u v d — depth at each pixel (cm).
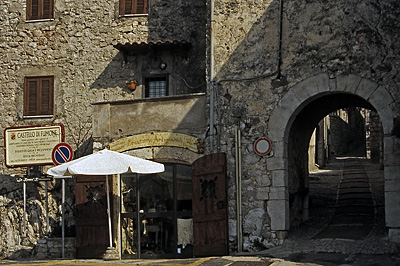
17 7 1689
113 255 1274
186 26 1579
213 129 1268
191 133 1297
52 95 1641
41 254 1460
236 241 1221
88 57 1631
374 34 1164
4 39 1686
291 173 1289
